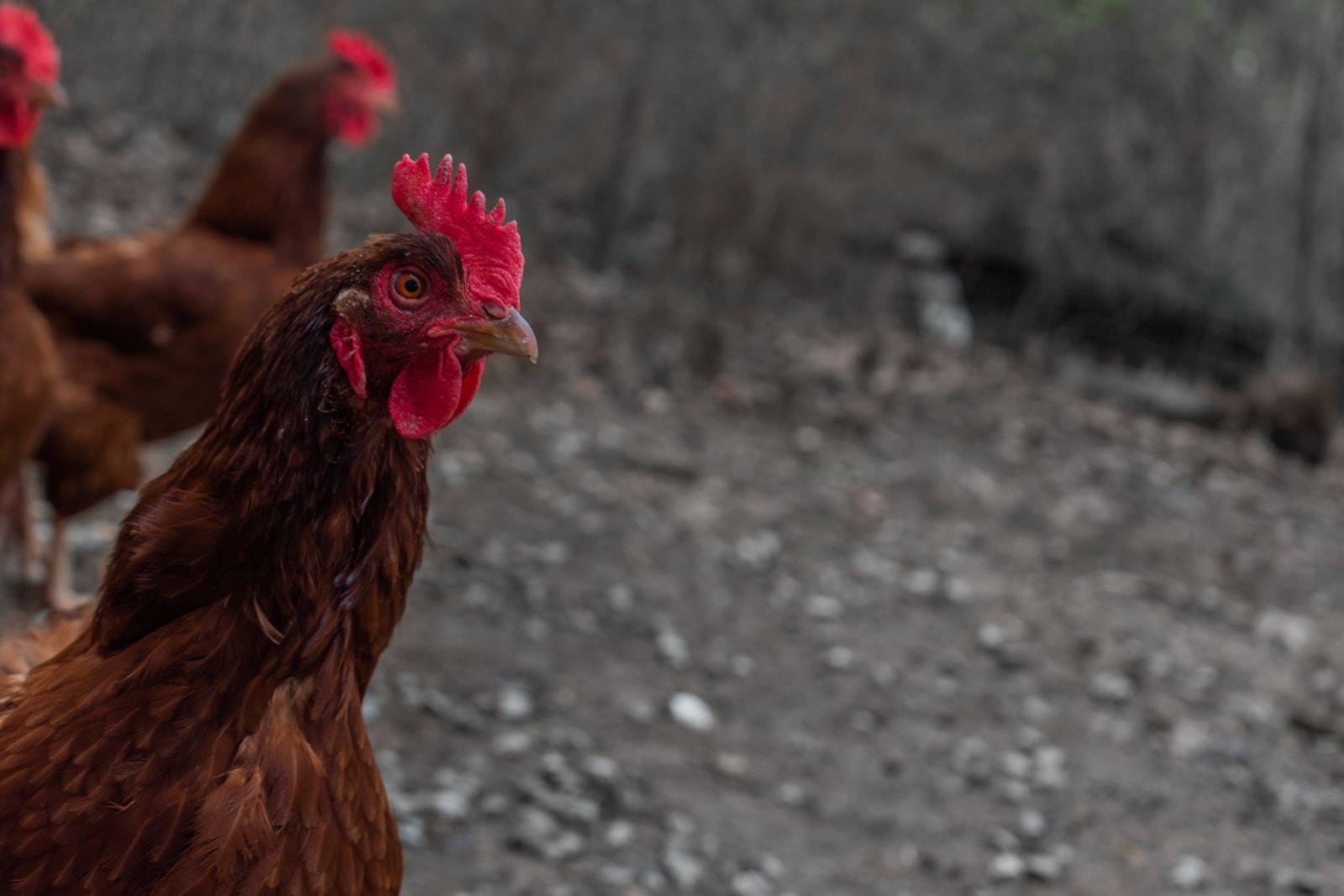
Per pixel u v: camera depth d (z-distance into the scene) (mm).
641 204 10938
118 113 9273
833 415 8617
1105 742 5117
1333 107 11250
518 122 10055
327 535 1668
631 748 4457
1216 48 11508
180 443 6020
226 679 1677
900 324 10906
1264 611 6805
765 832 4133
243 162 4422
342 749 1789
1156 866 4309
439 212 1817
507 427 7184
